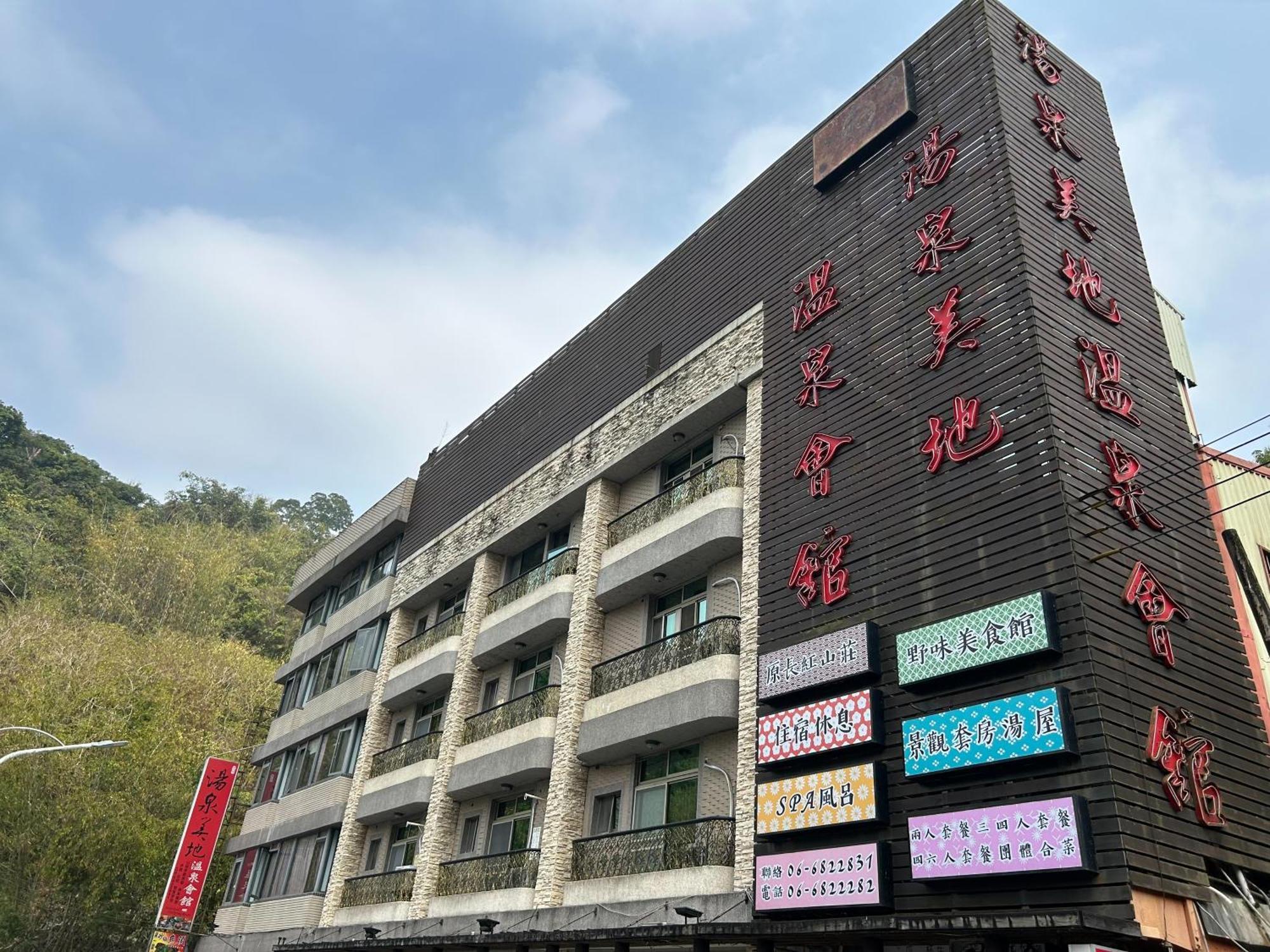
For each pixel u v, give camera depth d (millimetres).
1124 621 13219
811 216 21812
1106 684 12359
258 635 75188
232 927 34031
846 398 18484
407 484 37219
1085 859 11227
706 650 19453
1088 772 11844
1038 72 19422
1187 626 14141
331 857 30766
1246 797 13211
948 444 15742
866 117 21031
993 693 13250
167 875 36500
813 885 14133
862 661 14969
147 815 37219
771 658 16828
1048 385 14797
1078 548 13297
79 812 35438
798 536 18000
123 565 74750
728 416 22641
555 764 22156
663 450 24156
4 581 70000
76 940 35938
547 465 28406
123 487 97062
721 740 19000
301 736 36094
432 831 25688
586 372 28609
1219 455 17203
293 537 96375
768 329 21516
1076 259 16953
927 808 13320
